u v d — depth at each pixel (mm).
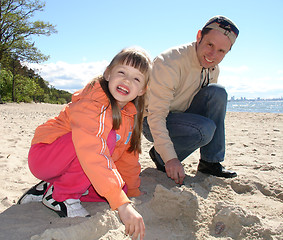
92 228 1431
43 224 1522
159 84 2250
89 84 1673
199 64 2395
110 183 1372
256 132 5836
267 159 3301
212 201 1854
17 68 22500
